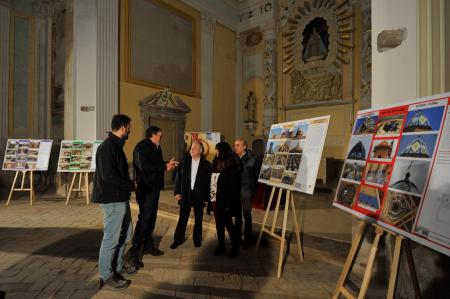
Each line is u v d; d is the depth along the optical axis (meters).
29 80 11.04
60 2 10.87
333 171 10.82
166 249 3.92
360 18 10.76
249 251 3.87
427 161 1.79
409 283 2.44
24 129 10.88
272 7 12.72
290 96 12.62
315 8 11.83
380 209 2.06
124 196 2.76
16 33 10.73
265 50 12.99
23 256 3.61
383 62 3.13
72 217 5.68
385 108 2.37
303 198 7.82
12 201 7.43
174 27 10.98
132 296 2.65
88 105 8.41
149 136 3.62
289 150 3.58
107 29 8.61
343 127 11.10
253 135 13.51
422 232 1.68
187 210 4.00
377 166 2.22
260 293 2.73
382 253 2.99
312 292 2.76
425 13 2.83
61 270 3.20
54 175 10.52
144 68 9.84
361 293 2.07
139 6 9.68
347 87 11.04
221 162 3.71
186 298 2.63
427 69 2.83
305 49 12.25
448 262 2.21
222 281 2.97
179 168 4.10
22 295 2.65
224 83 13.38
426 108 1.93
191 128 11.63
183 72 11.37
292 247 3.99
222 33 13.28
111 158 2.66
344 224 5.06
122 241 2.97
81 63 8.41
